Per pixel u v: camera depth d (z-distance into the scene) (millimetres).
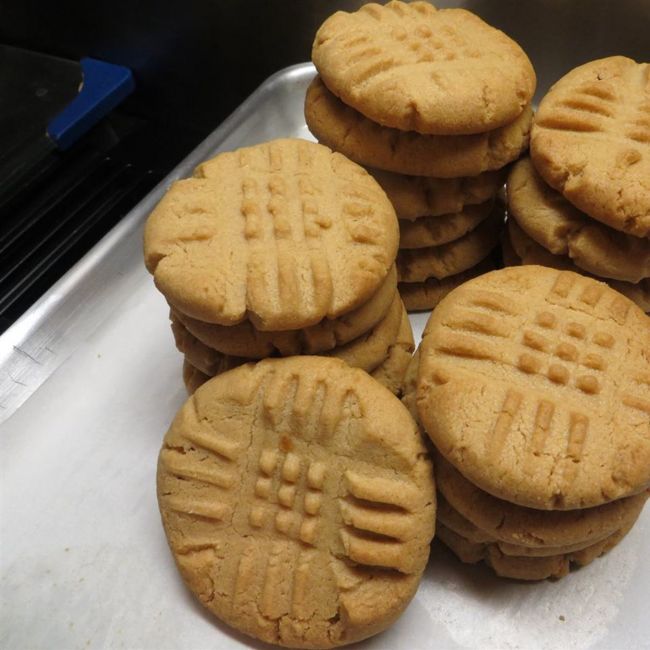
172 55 406
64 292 283
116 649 210
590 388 192
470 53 244
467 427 189
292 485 200
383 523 194
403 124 232
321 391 203
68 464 246
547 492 182
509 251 268
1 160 359
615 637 210
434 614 215
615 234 232
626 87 247
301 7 360
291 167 233
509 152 245
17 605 218
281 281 204
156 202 309
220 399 208
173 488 210
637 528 229
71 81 392
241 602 201
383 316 230
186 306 207
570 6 329
